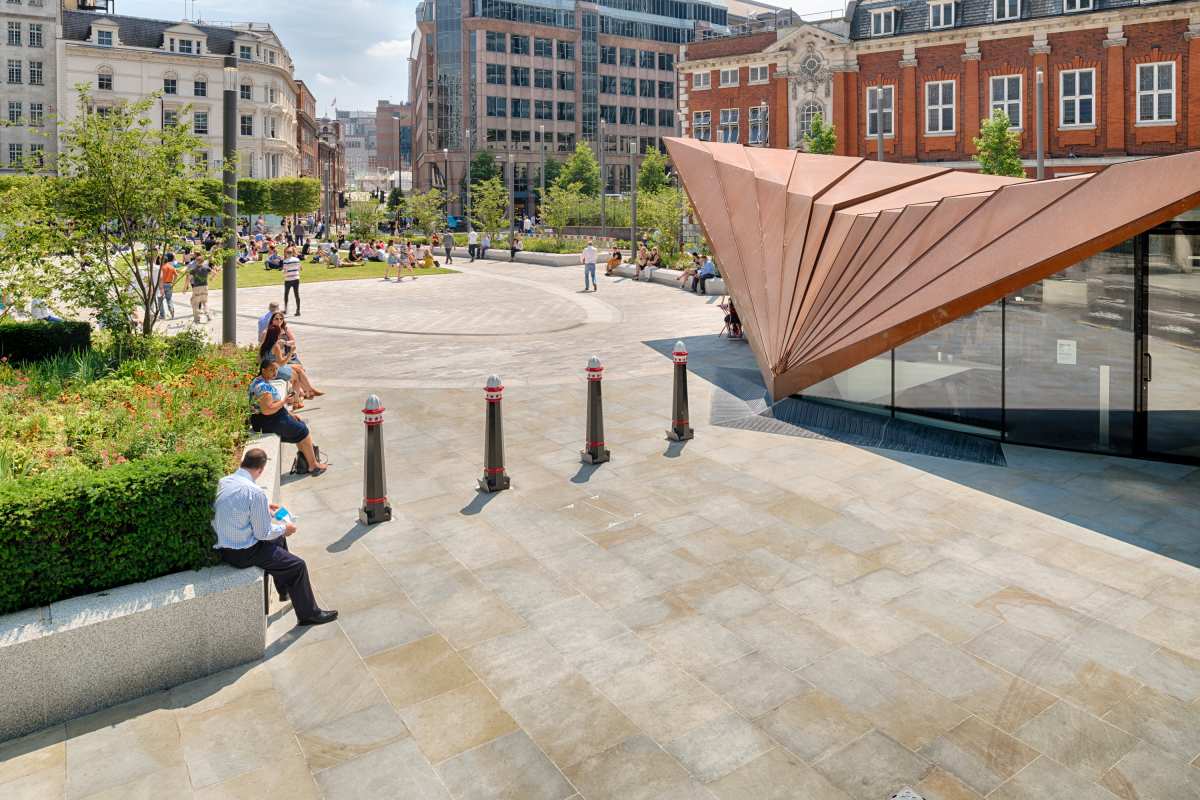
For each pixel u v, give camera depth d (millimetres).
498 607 6176
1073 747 4488
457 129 90375
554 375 14570
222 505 5449
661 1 102625
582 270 36312
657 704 4941
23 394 9000
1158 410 9336
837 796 4141
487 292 27891
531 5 91688
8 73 71375
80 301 12055
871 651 5488
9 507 4859
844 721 4746
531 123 93188
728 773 4324
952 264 10016
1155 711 4793
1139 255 9195
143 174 11922
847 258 11453
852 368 11227
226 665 5352
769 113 47375
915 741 4559
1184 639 5574
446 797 4180
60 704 4809
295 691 5117
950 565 6785
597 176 78938
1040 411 9945
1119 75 36312
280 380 11305
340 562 6965
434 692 5098
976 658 5383
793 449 10180
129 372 10367
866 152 43781
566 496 8531
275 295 27062
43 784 4270
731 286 13766
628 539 7406
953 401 10477
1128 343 9391
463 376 14562
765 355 12180
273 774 4363
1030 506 8086
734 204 14453
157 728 4750
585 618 5992
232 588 5305
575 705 4941
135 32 75250
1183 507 7969
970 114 40219
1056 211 9164
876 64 43094
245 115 77375
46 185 11555
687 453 10016
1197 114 34844
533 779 4309
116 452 6977
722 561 6922
